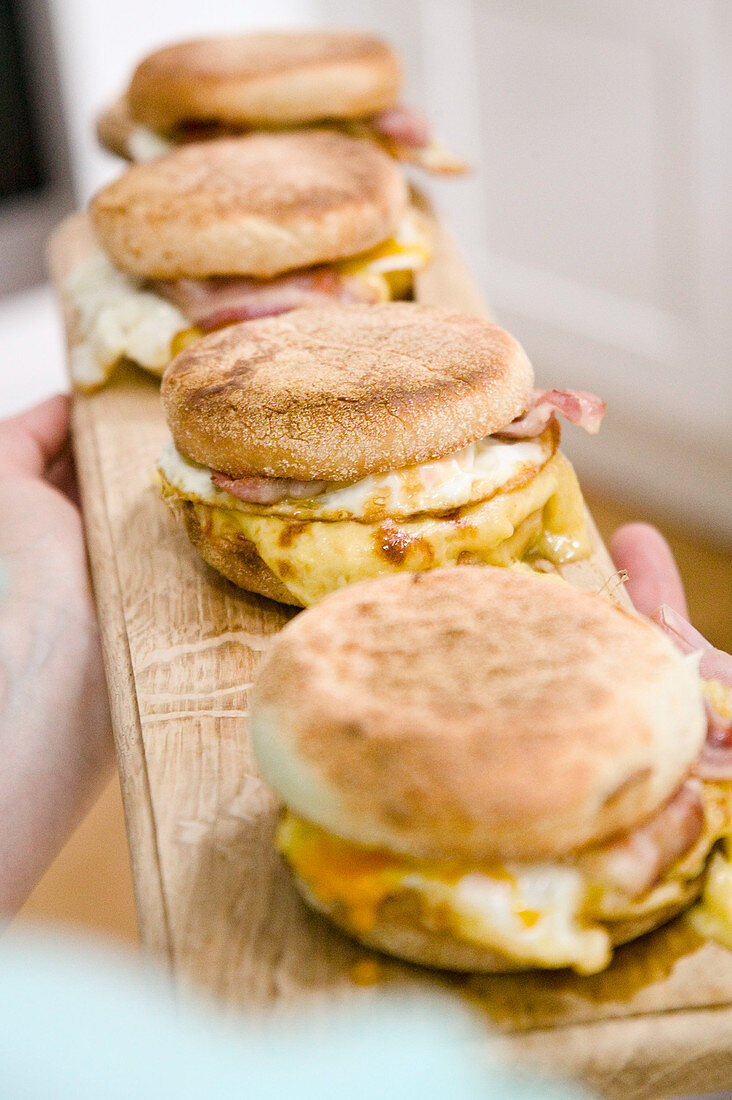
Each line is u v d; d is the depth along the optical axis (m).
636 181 1.05
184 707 0.53
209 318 0.64
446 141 1.20
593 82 1.04
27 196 1.23
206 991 0.46
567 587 0.48
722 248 1.02
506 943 0.45
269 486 0.54
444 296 0.69
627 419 1.18
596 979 0.46
